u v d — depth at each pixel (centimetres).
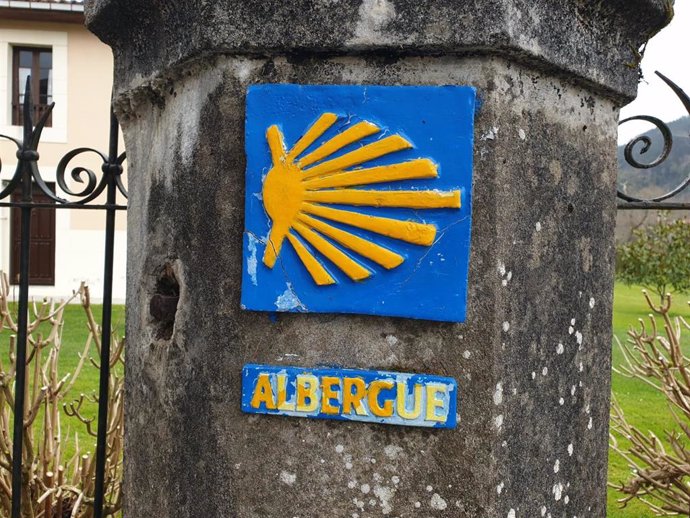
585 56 159
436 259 140
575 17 155
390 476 144
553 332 159
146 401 173
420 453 143
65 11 1049
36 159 196
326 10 141
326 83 145
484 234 140
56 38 1097
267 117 146
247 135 146
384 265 141
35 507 248
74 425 438
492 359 140
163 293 174
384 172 141
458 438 141
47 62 1130
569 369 165
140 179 184
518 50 138
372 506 145
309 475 147
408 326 143
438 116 139
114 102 192
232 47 146
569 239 164
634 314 1111
